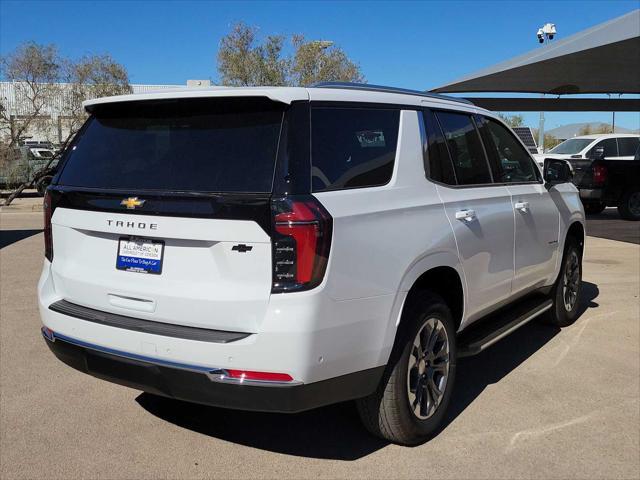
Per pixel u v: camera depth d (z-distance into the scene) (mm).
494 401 4246
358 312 3029
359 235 3039
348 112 3291
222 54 21188
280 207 2801
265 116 3041
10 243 11258
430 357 3623
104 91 22156
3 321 6043
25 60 21266
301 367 2822
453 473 3305
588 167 15102
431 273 3641
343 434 3760
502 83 17453
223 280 2912
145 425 3863
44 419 3930
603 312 6480
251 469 3350
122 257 3217
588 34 12672
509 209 4492
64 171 3609
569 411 4082
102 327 3164
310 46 21250
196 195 2941
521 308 5141
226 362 2838
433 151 3832
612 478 3270
